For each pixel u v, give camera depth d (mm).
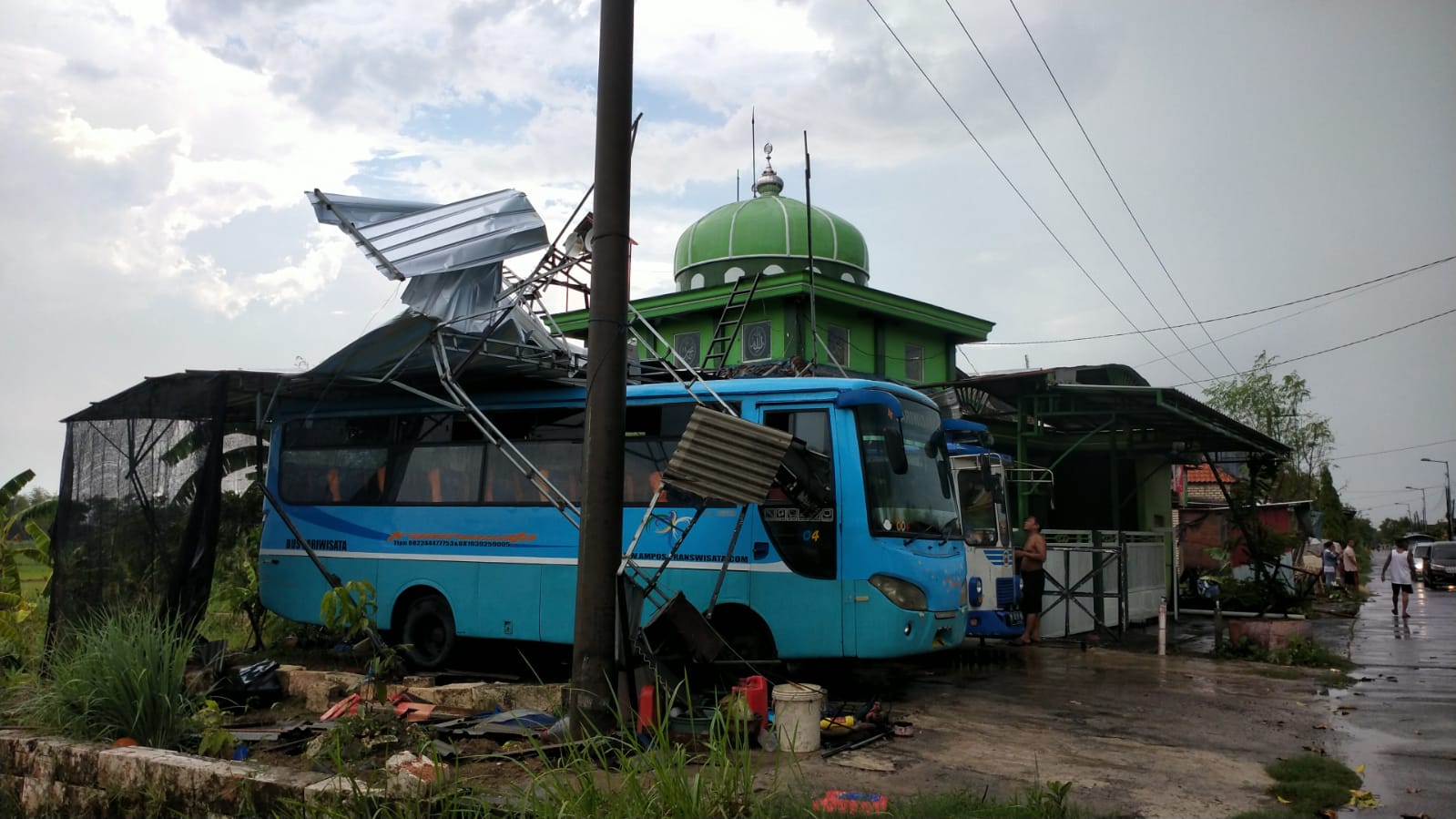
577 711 7309
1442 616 24922
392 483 12352
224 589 13523
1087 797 6652
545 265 10711
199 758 6547
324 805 5660
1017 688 11352
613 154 7656
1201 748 8273
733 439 8648
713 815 5371
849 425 10094
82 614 10234
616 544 7551
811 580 9906
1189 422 18625
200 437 10500
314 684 9359
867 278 28812
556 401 11570
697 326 26672
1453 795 6871
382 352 10641
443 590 11664
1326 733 8977
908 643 9711
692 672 8945
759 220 27375
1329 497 53250
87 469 10695
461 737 7617
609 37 7703
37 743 7043
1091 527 23781
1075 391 16984
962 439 16328
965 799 6141
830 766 7320
